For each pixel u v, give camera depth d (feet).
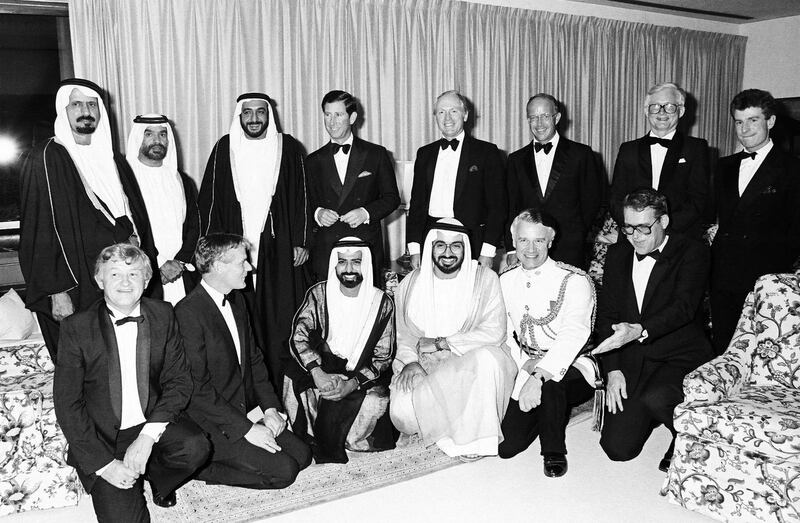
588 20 18.97
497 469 9.98
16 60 13.08
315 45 15.35
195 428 8.68
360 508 8.90
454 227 10.46
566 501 9.05
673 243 10.09
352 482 9.59
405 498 9.16
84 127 10.27
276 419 9.77
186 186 12.05
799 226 11.34
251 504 9.02
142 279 8.10
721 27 21.91
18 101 13.23
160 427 8.21
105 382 8.04
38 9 13.01
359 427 10.34
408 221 13.10
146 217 11.12
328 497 9.18
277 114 15.12
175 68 13.99
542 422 9.88
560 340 9.81
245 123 11.85
